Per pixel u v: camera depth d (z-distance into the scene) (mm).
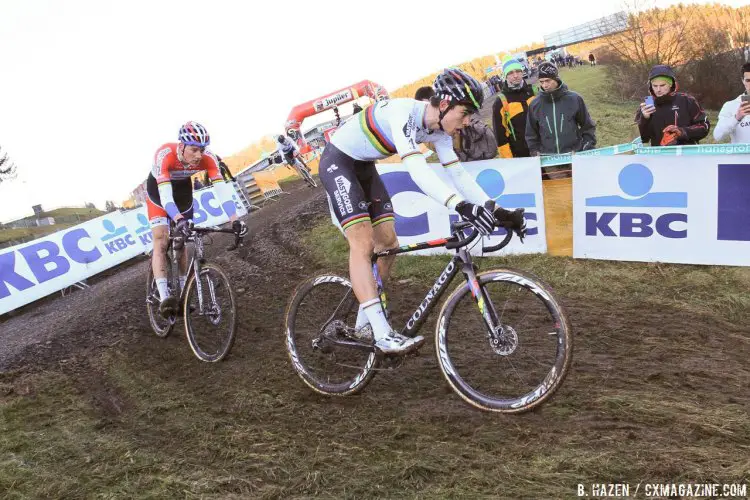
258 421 2691
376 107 2555
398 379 2932
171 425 2768
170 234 3816
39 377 3773
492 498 1890
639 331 3352
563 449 2129
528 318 3391
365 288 2564
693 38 17094
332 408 2727
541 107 4711
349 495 2006
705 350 3070
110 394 3332
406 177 4996
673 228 4219
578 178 4434
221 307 3545
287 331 3020
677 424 2254
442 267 4750
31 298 7016
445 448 2232
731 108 4488
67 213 34312
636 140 4844
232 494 2090
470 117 2416
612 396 2529
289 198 12523
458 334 3387
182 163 3686
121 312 5137
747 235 4020
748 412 2332
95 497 2186
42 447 2695
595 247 4488
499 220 2352
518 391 2611
